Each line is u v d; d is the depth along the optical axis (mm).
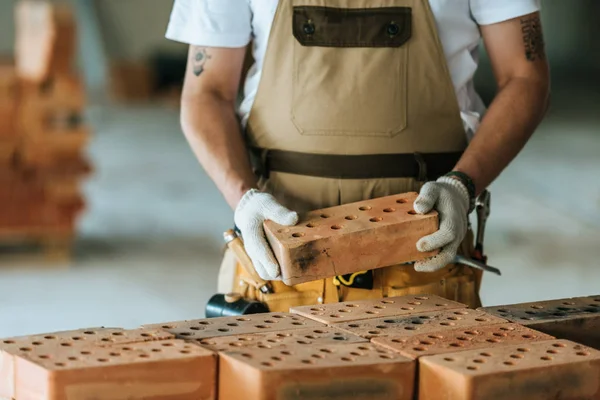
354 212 2297
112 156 12648
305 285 2537
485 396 1705
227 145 2654
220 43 2701
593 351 1847
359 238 2172
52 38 6812
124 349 1788
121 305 6391
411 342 1900
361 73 2539
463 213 2312
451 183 2381
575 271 7297
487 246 8055
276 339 1904
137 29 18781
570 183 10992
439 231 2230
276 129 2625
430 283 2557
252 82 2730
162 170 11766
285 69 2584
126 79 17969
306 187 2625
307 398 1701
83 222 8844
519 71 2645
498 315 2137
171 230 8680
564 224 8945
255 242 2221
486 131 2559
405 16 2525
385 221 2225
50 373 1646
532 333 1982
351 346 1853
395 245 2209
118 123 15586
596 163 12273
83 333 1895
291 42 2566
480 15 2613
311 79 2561
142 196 10203
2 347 1791
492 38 2650
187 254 7816
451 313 2137
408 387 1775
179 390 1748
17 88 6941
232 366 1741
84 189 10445
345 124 2559
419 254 2236
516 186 10820
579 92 19844
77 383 1663
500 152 2529
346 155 2572
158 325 2006
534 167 11977
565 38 25531
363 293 2529
